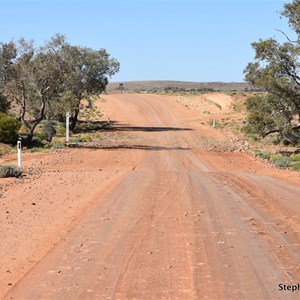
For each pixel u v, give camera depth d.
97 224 12.82
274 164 32.44
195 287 8.19
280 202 16.52
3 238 11.50
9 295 7.89
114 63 63.16
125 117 85.00
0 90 42.12
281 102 39.78
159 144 47.00
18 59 39.62
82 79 60.94
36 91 43.44
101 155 35.16
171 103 104.69
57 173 24.08
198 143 48.75
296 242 11.20
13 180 21.00
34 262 9.67
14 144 40.22
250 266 9.37
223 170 28.09
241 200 16.78
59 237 11.54
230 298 7.71
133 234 11.80
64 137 53.16
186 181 21.73
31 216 13.80
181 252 10.28
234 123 74.12
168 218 13.67
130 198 16.91
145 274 8.85
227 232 12.08
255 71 38.69
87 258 9.83
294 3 37.53
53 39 40.25
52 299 7.68
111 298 7.69
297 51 36.59
